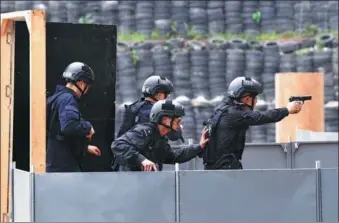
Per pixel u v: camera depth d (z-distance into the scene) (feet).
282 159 126.41
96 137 107.96
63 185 89.10
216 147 99.60
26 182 90.74
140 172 89.76
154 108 95.09
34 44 95.81
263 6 167.94
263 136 161.99
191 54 165.17
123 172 89.61
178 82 164.55
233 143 99.86
